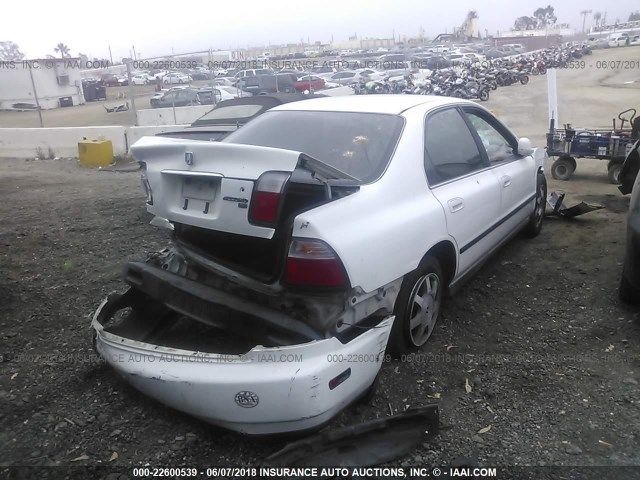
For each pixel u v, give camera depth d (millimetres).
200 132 7590
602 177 9000
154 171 2922
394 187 3088
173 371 2527
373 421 2602
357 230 2701
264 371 2393
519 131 14578
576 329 3744
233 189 2555
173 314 3324
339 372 2486
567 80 32594
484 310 4043
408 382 3133
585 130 8789
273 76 23094
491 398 3010
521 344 3564
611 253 5094
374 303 2857
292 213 2654
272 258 2736
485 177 4105
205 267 2943
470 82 24625
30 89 28859
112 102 32250
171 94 21500
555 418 2836
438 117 3814
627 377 3170
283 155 2479
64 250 5391
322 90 23438
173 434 2734
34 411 2896
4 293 4285
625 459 2543
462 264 3738
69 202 7535
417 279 3193
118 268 4883
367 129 3443
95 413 2885
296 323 2516
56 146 13188
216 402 2449
